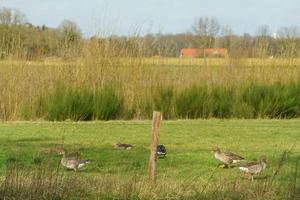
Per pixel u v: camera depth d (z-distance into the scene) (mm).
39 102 19281
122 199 8320
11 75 19406
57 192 8336
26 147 13398
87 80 19656
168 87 20203
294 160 11938
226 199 8438
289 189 8656
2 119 18859
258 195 8445
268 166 11312
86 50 20156
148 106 19922
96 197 8320
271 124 18469
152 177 9188
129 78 20109
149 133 16141
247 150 13461
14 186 8367
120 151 13109
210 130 16922
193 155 12656
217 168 11227
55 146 13352
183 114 20031
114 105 19469
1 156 12047
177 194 8438
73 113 19000
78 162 10523
